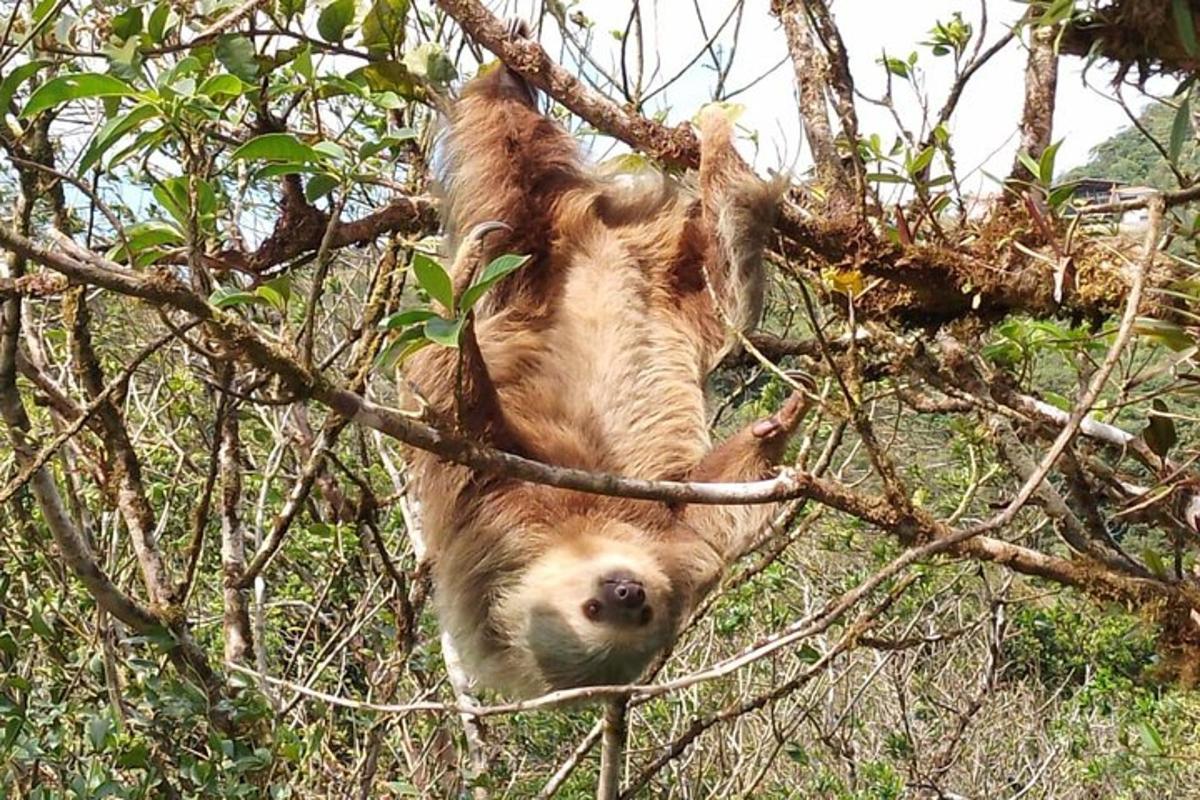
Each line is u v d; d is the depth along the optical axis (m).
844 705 11.60
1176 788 12.06
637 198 5.24
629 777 9.25
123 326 8.45
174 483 7.73
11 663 6.53
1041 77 4.18
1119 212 3.76
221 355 2.78
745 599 9.23
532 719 9.48
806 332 6.57
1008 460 4.21
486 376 4.35
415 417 2.90
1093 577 3.78
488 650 5.21
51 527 5.16
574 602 4.89
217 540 9.07
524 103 5.06
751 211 4.36
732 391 7.55
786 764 11.27
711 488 3.17
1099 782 12.50
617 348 4.98
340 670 8.34
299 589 9.50
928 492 8.20
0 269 5.32
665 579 5.04
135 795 5.22
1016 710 12.90
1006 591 9.45
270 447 9.45
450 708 2.98
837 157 4.32
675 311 5.11
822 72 4.33
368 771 6.74
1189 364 4.30
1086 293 3.80
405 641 6.42
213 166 5.27
